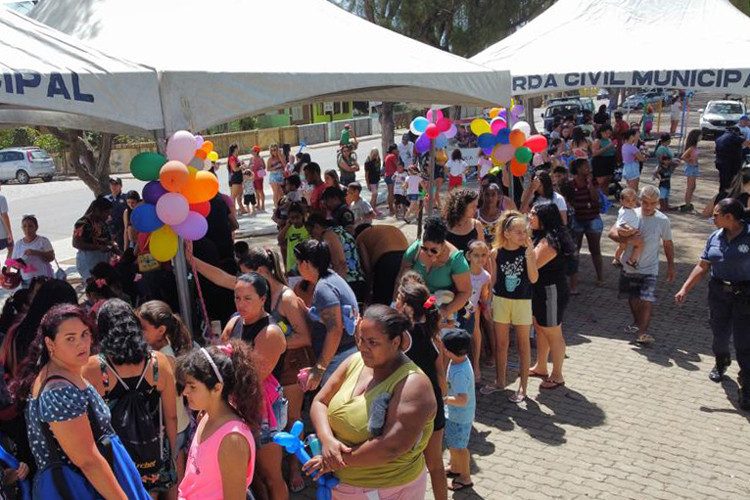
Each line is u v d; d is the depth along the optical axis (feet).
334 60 20.79
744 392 19.70
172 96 16.58
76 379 10.02
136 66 16.34
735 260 19.69
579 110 97.45
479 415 19.85
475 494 15.85
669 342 25.13
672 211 49.08
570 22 34.94
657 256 24.47
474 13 63.41
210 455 9.80
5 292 35.50
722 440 18.12
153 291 21.16
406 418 9.83
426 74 22.49
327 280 15.44
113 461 10.14
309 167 32.09
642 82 29.89
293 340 15.20
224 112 17.52
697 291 30.96
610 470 16.78
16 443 12.00
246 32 20.95
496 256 20.17
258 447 11.69
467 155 66.03
